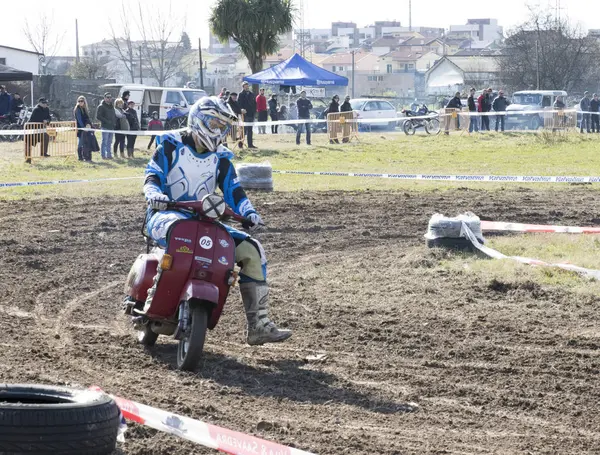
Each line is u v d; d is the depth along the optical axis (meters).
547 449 11.92
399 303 20.28
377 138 83.19
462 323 18.50
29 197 38.78
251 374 15.11
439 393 14.27
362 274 23.30
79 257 25.36
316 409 13.39
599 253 25.27
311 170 53.50
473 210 34.91
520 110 97.88
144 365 15.48
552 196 39.75
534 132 87.00
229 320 18.77
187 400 13.61
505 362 15.91
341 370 15.44
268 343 17.08
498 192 41.19
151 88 89.00
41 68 160.88
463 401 13.91
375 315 19.20
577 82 146.25
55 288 21.59
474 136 83.94
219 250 14.84
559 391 14.39
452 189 42.41
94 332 17.69
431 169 54.44
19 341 16.81
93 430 10.05
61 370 15.00
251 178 41.25
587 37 150.50
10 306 19.69
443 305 20.09
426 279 22.69
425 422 12.92
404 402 13.80
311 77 93.00
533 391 14.35
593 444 12.15
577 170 53.03
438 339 17.34
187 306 14.81
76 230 29.55
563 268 23.23
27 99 119.94
